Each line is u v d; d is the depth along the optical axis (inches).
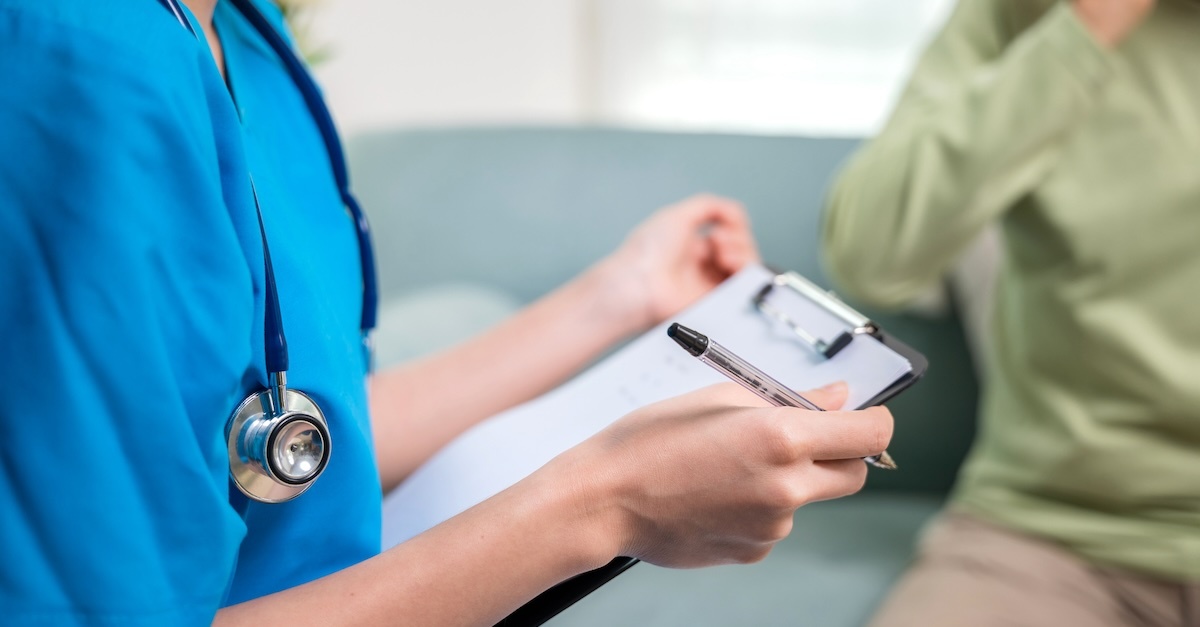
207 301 16.6
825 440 19.6
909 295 45.3
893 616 38.6
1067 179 40.0
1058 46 38.5
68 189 15.1
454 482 25.3
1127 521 39.3
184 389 16.6
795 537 48.8
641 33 84.7
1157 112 38.3
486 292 56.5
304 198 24.2
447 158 63.2
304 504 20.3
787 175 61.5
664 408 21.4
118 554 15.7
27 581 15.3
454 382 31.8
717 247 34.4
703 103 87.9
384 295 60.5
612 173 62.2
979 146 39.9
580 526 19.6
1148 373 37.7
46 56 15.3
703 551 21.0
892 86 87.3
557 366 32.8
